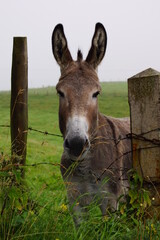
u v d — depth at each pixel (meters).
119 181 4.19
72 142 3.44
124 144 4.71
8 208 2.97
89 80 3.82
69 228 3.20
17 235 2.90
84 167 3.96
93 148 3.96
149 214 3.09
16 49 3.88
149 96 3.13
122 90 72.94
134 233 3.00
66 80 3.83
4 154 3.24
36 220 3.08
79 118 3.57
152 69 3.17
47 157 12.30
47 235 2.97
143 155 3.21
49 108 40.59
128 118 6.03
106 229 3.12
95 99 3.88
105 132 4.33
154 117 3.12
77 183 4.06
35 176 7.81
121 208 3.18
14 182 3.06
